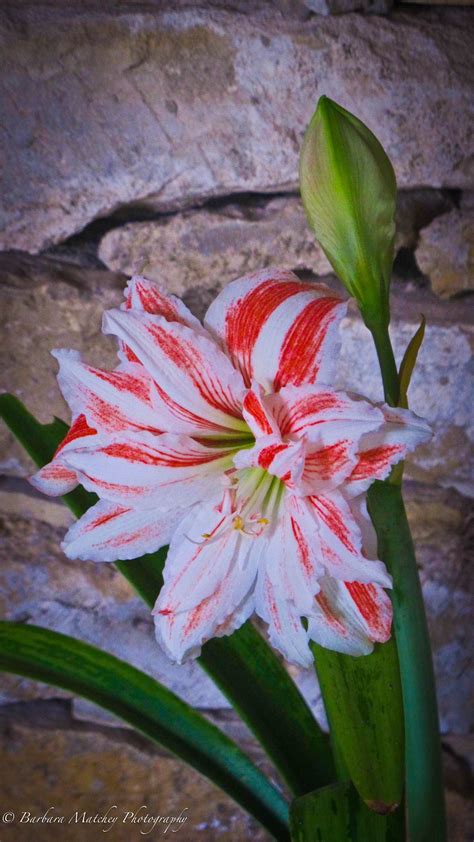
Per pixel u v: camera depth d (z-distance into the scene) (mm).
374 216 609
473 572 876
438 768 700
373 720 628
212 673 712
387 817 647
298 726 716
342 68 772
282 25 767
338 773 682
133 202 815
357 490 576
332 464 569
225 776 733
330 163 596
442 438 843
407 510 869
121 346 608
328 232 616
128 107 789
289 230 813
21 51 780
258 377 586
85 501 714
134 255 831
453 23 767
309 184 611
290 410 572
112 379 600
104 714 947
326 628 604
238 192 809
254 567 615
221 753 739
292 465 565
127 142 797
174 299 596
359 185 601
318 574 584
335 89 777
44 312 847
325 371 572
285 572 595
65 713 955
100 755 957
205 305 840
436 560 876
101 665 735
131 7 770
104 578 911
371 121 783
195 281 834
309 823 642
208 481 617
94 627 926
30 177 810
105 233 828
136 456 604
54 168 807
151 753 952
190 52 774
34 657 721
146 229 823
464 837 953
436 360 828
